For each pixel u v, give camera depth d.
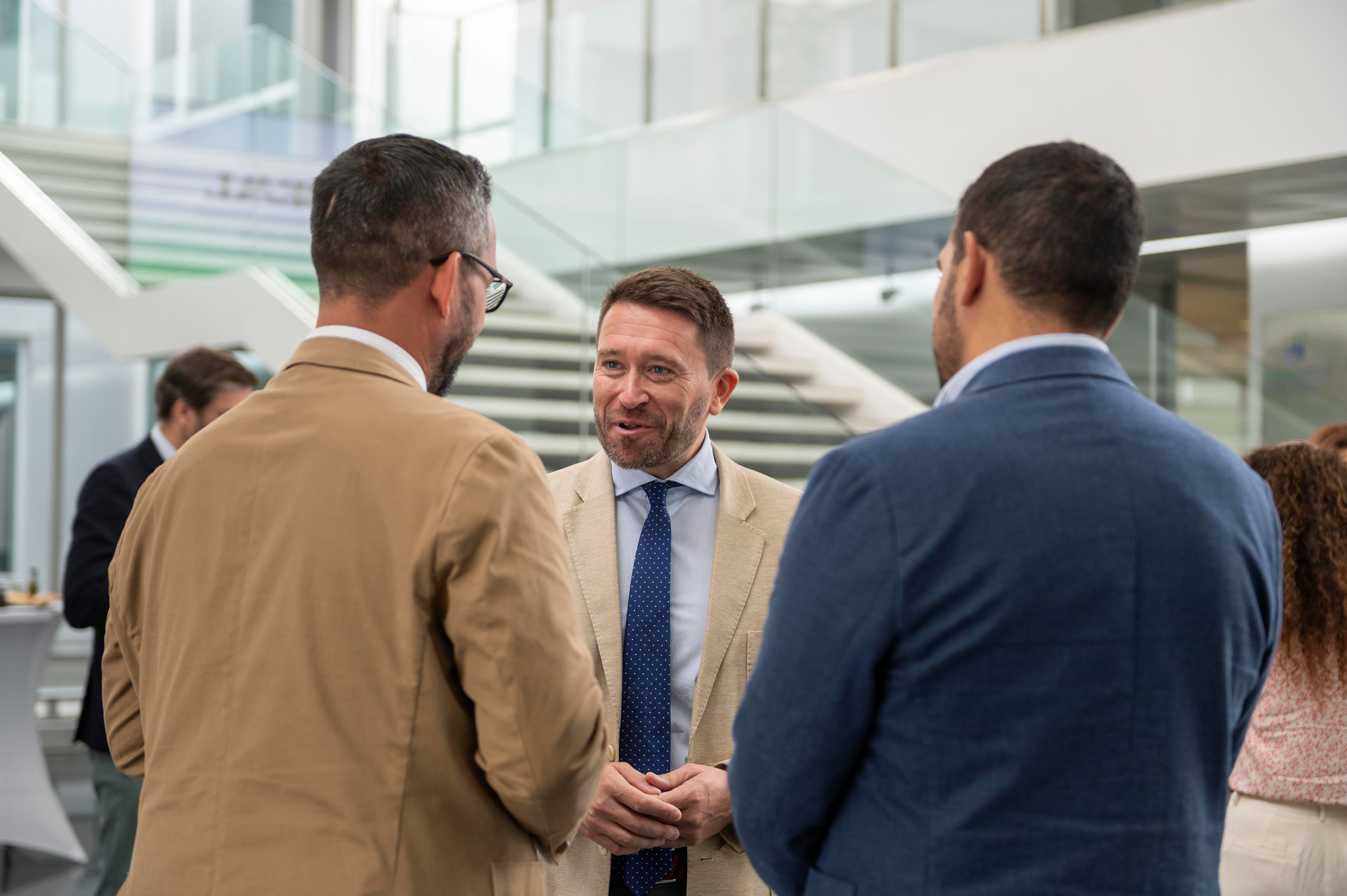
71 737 6.82
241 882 1.13
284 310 5.37
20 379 8.08
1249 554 1.12
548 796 1.18
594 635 1.74
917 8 7.59
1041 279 1.14
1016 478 1.06
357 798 1.14
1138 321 6.01
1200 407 5.92
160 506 1.29
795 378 7.16
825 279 7.13
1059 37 6.89
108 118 6.74
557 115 8.32
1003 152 7.12
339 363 1.27
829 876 1.12
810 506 1.13
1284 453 2.26
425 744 1.17
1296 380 5.71
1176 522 1.07
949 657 1.05
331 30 11.78
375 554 1.18
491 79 8.52
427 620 1.18
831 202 7.09
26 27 6.82
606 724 1.64
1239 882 2.20
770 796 1.12
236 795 1.15
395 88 9.05
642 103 9.12
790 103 8.18
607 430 1.76
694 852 1.68
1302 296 7.75
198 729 1.19
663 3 8.96
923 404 6.51
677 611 1.77
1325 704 2.13
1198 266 8.49
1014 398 1.12
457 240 1.30
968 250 1.18
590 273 5.32
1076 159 1.16
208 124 6.48
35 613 4.52
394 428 1.22
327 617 1.17
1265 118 6.13
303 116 6.54
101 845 4.03
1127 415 1.12
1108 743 1.04
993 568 1.04
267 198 6.20
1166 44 6.48
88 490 3.42
